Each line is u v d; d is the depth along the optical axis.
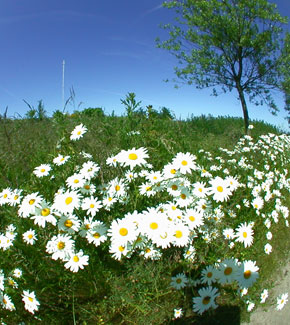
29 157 3.69
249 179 4.36
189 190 2.68
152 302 2.44
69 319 2.35
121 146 3.67
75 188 2.60
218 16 14.20
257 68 14.84
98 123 4.34
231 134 8.83
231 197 4.00
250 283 2.23
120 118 4.57
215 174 4.20
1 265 2.29
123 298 2.28
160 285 2.51
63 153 3.23
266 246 3.50
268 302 2.93
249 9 13.95
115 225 2.17
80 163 3.07
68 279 2.32
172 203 2.54
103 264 2.48
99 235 2.31
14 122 4.65
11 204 2.43
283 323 2.71
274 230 4.18
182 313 2.55
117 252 2.27
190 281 2.52
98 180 2.94
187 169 2.48
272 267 3.39
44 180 2.88
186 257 2.66
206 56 15.20
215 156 5.23
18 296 2.22
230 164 4.94
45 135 4.45
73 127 3.91
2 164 3.21
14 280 2.22
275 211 4.13
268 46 14.46
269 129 14.33
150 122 3.84
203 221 2.68
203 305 2.28
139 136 3.73
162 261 2.51
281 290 3.12
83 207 2.41
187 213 2.48
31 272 2.21
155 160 3.46
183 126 5.23
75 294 2.33
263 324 2.68
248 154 6.18
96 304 2.42
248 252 3.25
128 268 2.49
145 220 2.14
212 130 12.79
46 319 2.24
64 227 2.22
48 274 2.27
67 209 2.20
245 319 2.69
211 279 2.35
